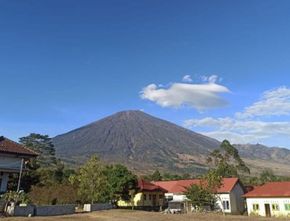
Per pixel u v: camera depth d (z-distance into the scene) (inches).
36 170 2989.7
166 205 3024.1
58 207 1790.1
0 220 1323.8
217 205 2667.3
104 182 2437.3
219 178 2645.2
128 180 2650.1
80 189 2411.4
